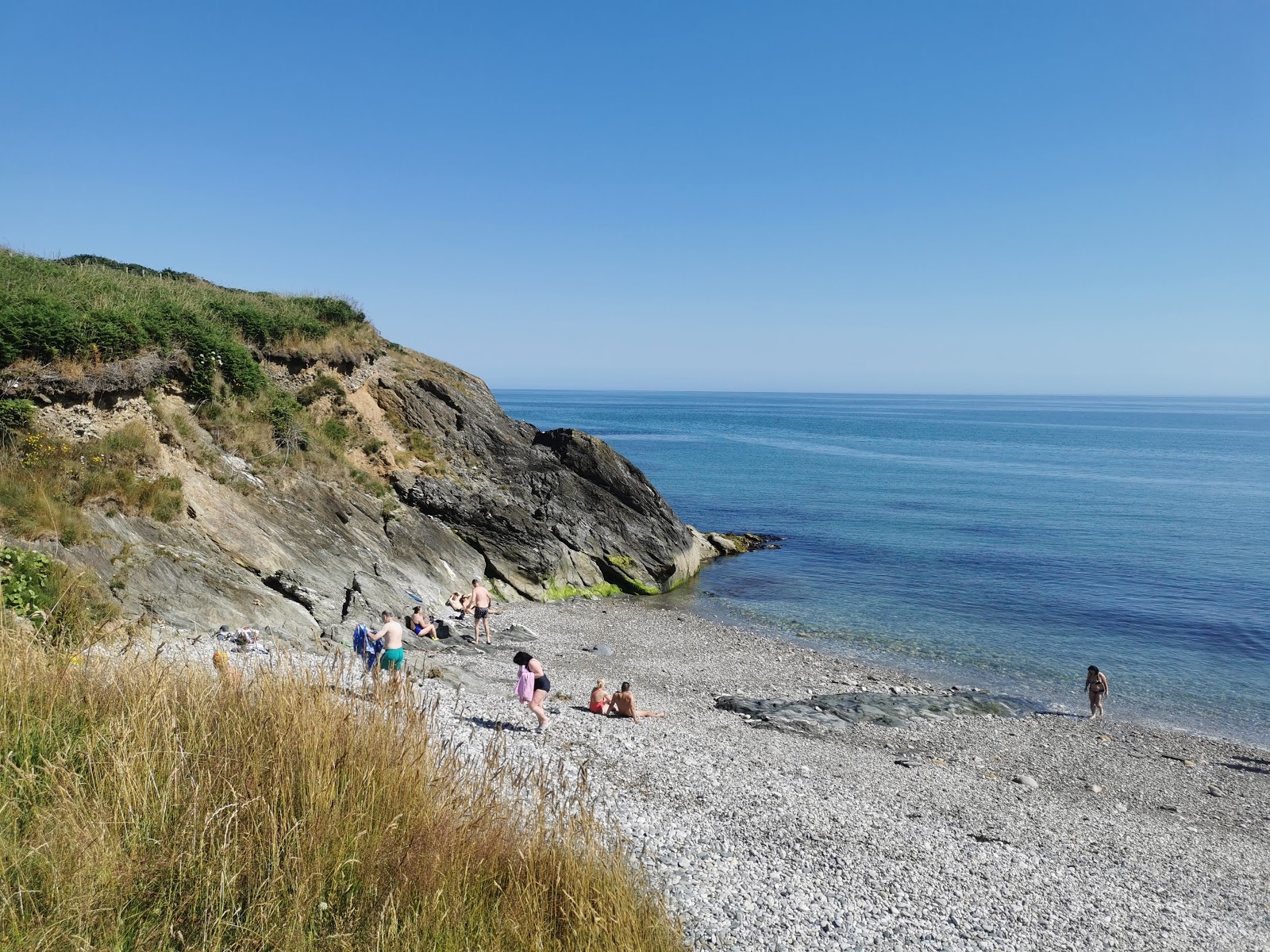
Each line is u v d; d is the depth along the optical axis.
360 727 7.74
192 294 32.72
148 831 5.89
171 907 5.35
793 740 19.53
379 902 5.89
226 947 5.20
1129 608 38.50
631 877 7.49
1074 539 57.03
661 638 31.56
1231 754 21.52
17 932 4.78
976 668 29.48
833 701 23.66
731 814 12.73
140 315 25.61
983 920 10.18
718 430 192.88
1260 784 19.38
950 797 16.38
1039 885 11.95
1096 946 10.10
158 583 20.30
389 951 5.44
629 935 6.33
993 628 35.06
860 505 73.88
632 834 10.52
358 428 36.31
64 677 7.84
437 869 6.28
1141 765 20.25
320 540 28.16
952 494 81.69
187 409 26.86
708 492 81.19
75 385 21.86
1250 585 43.66
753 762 16.67
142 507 22.28
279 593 23.97
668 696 23.23
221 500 25.52
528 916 6.07
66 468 20.94
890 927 9.32
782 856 11.14
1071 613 37.56
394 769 7.16
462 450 41.41
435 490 36.50
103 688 7.93
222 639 19.22
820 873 10.73
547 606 35.84
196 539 23.25
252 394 29.48
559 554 38.72
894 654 31.05
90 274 29.80
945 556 51.00
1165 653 31.64
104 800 6.07
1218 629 35.06
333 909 5.76
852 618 36.44
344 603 26.23
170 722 7.15
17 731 6.73
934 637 33.50
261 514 26.61
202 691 8.08
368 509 32.41
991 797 16.78
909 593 41.34
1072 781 18.69
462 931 5.83
